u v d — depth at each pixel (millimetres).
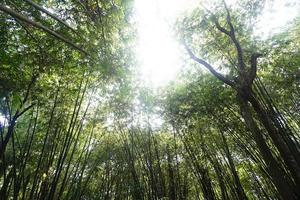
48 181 7883
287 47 9867
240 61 7324
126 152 11781
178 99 10555
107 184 12312
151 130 11594
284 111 10789
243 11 8445
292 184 7777
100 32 4707
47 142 8117
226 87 9984
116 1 4613
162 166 12664
